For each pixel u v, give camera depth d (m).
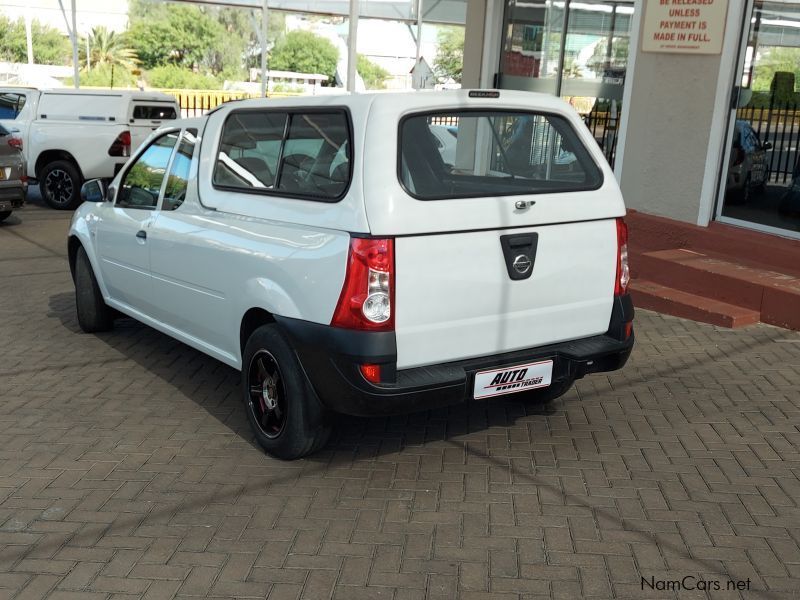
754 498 4.04
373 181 3.80
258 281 4.33
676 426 4.91
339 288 3.84
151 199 5.60
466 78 11.39
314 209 4.06
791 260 7.38
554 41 10.25
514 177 4.30
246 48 64.94
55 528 3.75
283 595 3.25
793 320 6.72
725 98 7.95
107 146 13.41
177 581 3.35
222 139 4.92
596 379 5.71
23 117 13.99
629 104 8.80
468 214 3.93
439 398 3.96
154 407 5.23
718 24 7.88
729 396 5.38
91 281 6.55
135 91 13.88
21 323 7.09
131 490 4.12
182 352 6.34
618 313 4.55
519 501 4.01
